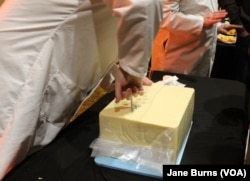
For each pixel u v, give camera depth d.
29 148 0.91
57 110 0.97
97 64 1.06
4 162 0.84
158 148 0.84
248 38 2.19
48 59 0.89
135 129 0.84
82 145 0.93
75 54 0.95
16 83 0.86
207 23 1.56
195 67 1.74
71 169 0.82
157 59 1.80
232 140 0.96
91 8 0.92
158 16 0.83
